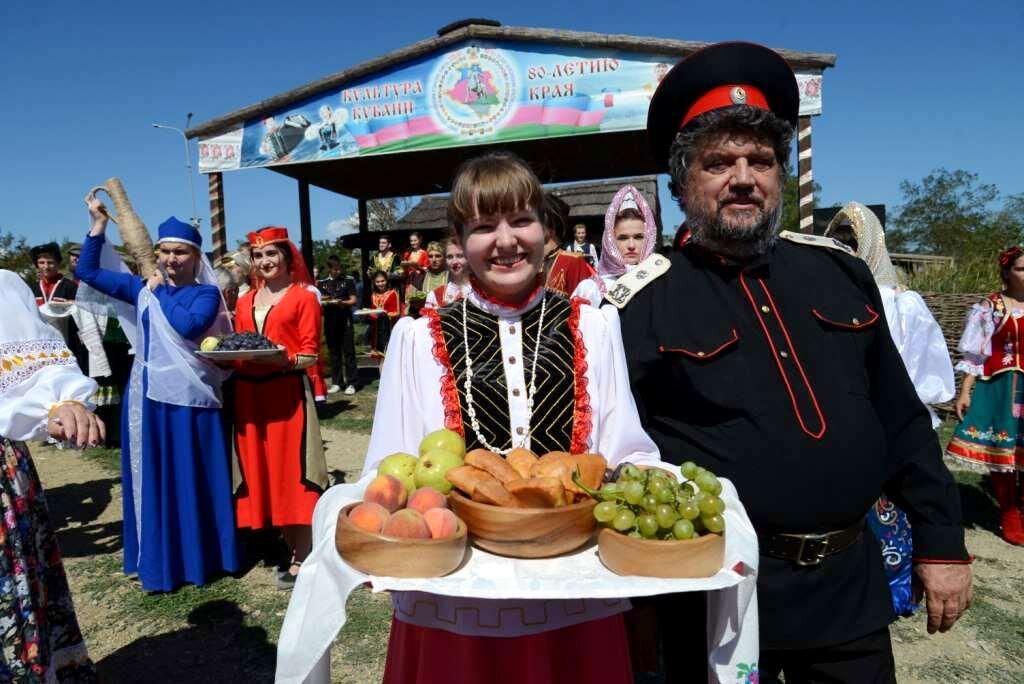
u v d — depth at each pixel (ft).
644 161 38.78
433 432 4.79
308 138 28.94
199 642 10.16
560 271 12.59
